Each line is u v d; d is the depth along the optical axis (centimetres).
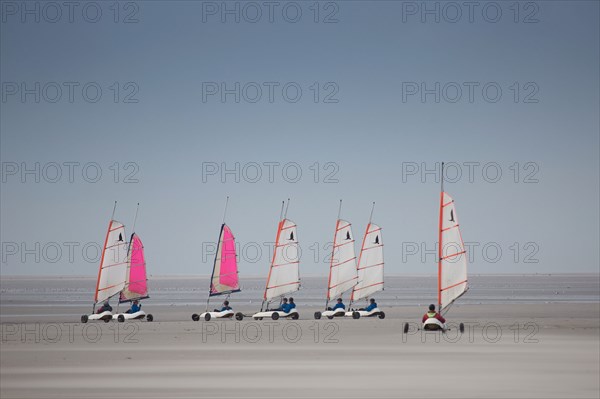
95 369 15925
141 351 19075
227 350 19238
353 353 18488
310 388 13688
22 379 14662
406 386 13838
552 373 15250
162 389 13612
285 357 17788
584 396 12875
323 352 18712
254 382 14300
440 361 17025
